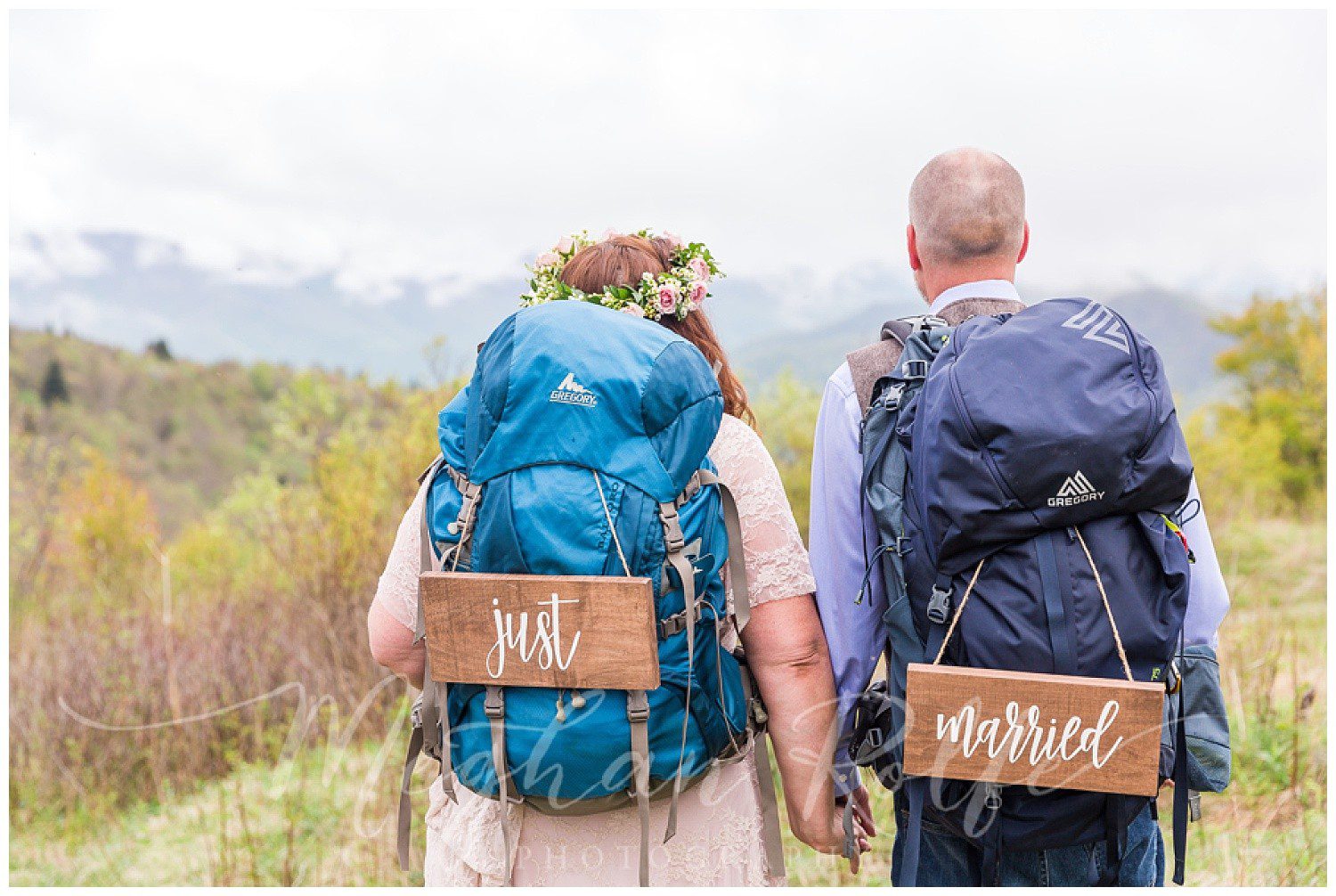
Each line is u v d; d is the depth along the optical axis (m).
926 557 1.77
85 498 7.92
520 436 1.67
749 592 1.85
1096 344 1.74
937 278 2.15
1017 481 1.66
